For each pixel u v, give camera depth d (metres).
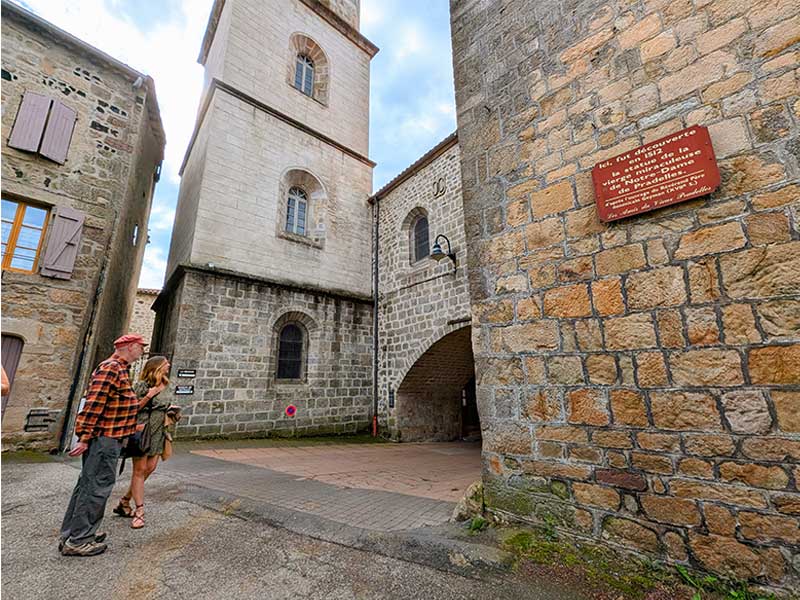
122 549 2.80
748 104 2.36
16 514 3.47
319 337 11.20
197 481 4.75
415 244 11.70
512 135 3.62
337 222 12.75
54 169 7.58
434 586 2.33
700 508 2.20
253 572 2.51
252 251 10.49
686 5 2.71
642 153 2.71
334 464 6.71
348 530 3.13
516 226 3.40
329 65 14.51
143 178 11.74
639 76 2.86
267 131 11.74
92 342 7.59
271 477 5.25
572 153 3.14
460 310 9.28
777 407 2.04
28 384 6.73
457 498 4.40
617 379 2.62
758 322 2.15
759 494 2.04
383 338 11.88
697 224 2.43
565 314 2.95
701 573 2.14
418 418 11.41
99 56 8.44
